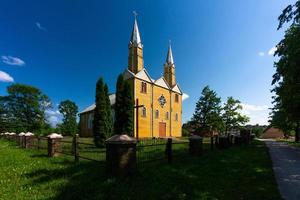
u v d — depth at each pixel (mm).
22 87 53938
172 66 52250
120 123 23016
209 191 6785
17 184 7430
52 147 13375
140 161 10219
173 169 9258
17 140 23297
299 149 20938
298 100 19922
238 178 8305
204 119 52188
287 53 12609
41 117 55938
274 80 14273
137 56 43562
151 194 6328
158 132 44969
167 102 48344
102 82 23062
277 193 6645
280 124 39125
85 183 7234
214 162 11336
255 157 13789
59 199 6137
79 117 59562
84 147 21125
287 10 10547
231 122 52250
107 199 6023
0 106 53281
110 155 7914
